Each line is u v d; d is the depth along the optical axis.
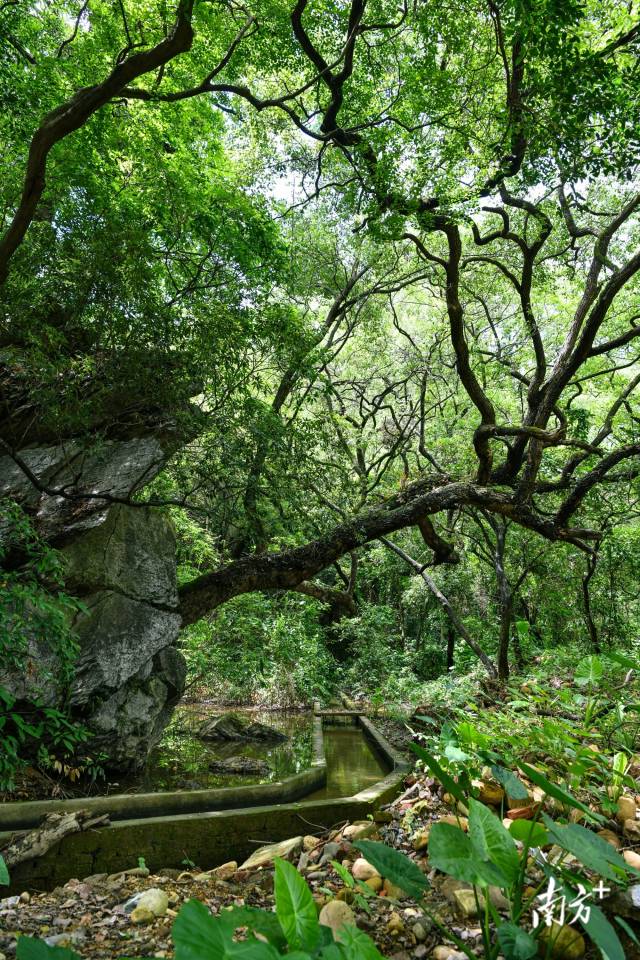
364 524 8.44
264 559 8.05
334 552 8.24
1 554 5.28
